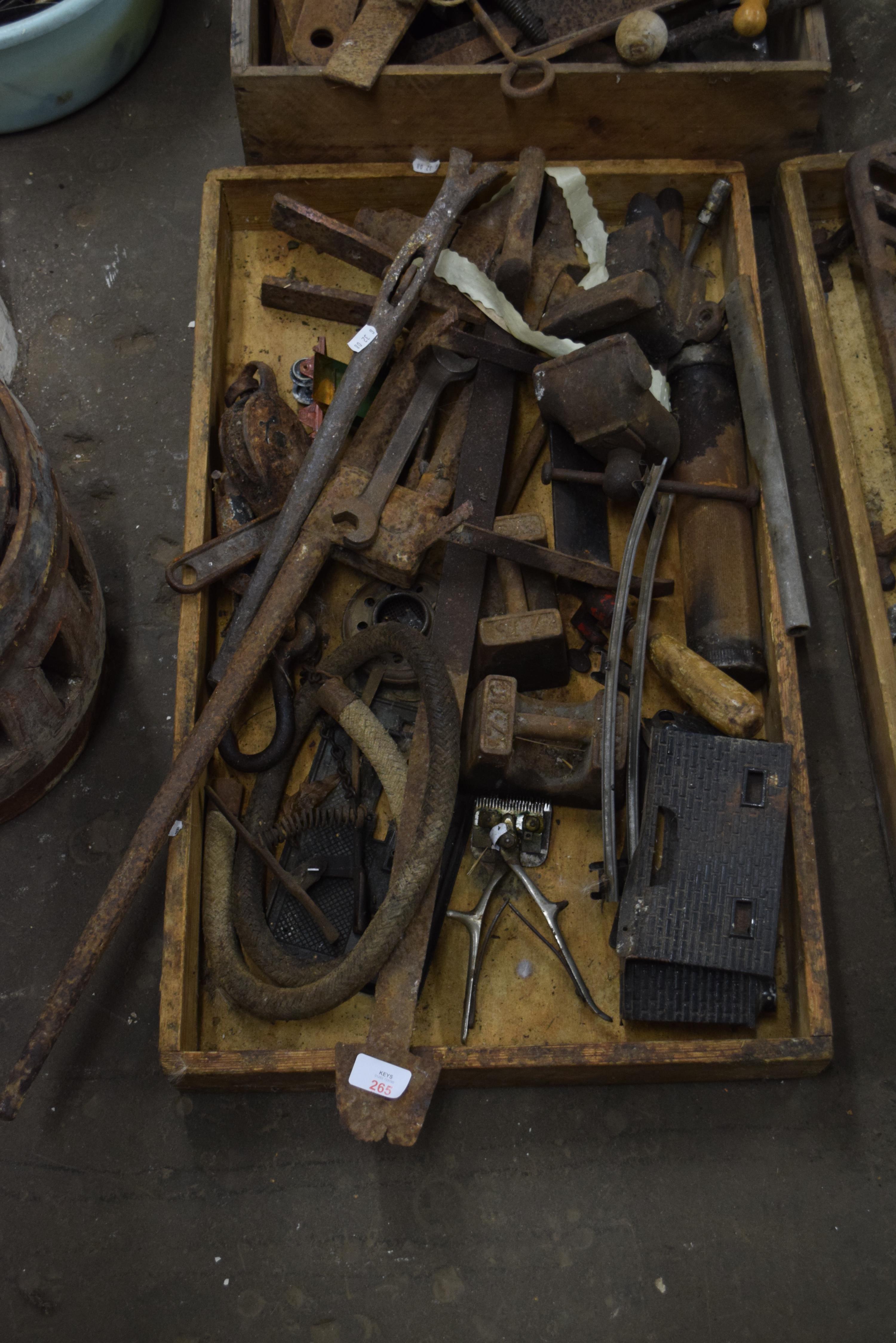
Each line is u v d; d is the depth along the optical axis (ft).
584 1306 3.40
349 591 3.84
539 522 3.68
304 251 4.16
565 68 3.91
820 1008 3.36
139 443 4.14
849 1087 3.54
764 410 3.81
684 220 4.22
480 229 4.02
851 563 3.80
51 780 3.73
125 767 3.81
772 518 3.72
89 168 4.42
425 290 3.88
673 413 3.93
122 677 3.90
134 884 3.32
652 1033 3.50
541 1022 3.51
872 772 3.76
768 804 3.44
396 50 4.06
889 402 4.04
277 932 3.54
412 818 3.42
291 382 4.02
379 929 3.26
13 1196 3.46
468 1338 3.38
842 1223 3.45
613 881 3.42
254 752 3.72
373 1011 3.45
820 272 4.17
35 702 3.48
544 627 3.56
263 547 3.70
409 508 3.65
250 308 4.10
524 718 3.52
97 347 4.23
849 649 3.86
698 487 3.76
